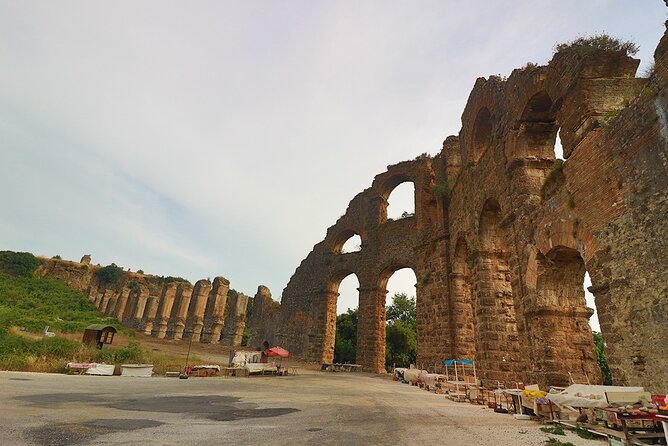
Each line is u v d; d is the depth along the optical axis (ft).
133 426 24.23
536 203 50.67
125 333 168.66
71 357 75.97
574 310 44.68
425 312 96.68
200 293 215.92
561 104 44.96
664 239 28.07
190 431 23.45
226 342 205.57
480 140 78.79
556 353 43.16
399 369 89.56
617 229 33.01
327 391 55.21
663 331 27.61
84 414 27.81
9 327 116.67
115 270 325.62
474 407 43.16
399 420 31.01
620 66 39.78
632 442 21.66
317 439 22.43
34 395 36.60
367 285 127.13
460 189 82.74
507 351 60.49
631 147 32.07
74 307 242.58
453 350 83.35
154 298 238.27
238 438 21.95
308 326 142.20
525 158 53.06
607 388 27.96
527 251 49.14
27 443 18.71
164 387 52.19
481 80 75.31
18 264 277.44
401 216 126.00
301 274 155.22
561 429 27.30
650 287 29.01
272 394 48.11
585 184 37.93
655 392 27.84
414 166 121.19
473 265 68.95
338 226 146.20
